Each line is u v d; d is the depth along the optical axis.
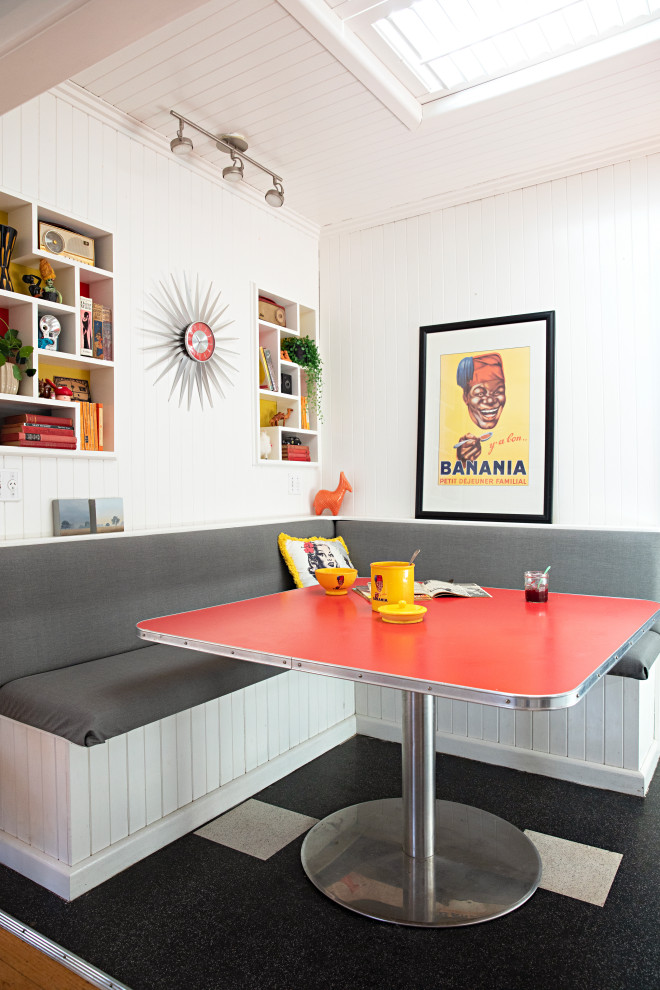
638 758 2.49
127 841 1.97
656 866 1.97
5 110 1.82
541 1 2.12
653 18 2.23
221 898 1.81
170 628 1.69
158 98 2.52
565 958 1.57
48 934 1.65
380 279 3.65
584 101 2.59
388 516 3.62
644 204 2.93
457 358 3.38
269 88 2.47
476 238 3.35
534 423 3.16
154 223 2.79
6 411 2.37
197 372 2.99
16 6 1.50
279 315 3.55
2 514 2.23
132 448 2.68
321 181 3.26
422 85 2.58
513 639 1.56
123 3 1.40
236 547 2.88
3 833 2.00
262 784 2.52
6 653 2.02
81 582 2.25
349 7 2.13
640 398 2.95
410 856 1.98
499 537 3.04
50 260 2.35
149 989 1.47
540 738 2.70
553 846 2.09
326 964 1.55
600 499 3.04
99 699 1.85
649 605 2.09
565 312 3.12
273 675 2.41
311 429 3.79
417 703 1.98
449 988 1.48
